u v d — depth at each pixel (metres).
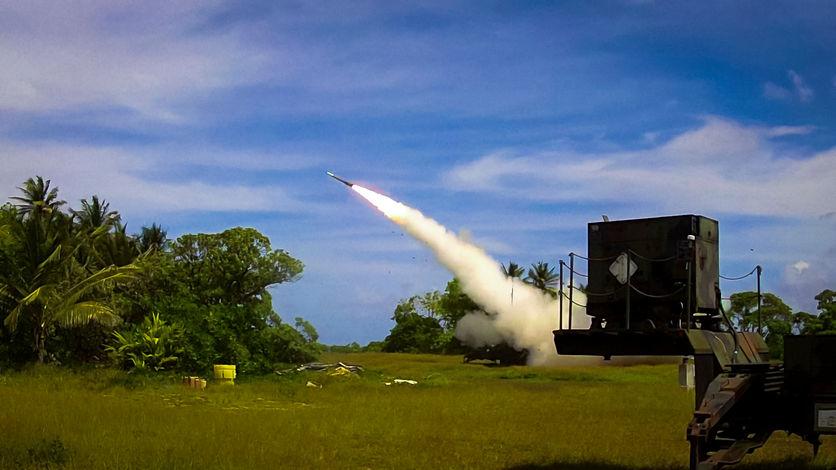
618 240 15.12
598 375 47.72
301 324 54.56
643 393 32.88
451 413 23.58
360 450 16.56
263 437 17.03
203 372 35.00
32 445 14.74
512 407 25.95
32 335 37.25
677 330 13.62
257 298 55.41
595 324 15.23
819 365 13.39
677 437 18.94
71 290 37.69
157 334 35.06
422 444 17.41
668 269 14.50
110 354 36.09
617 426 20.97
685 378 17.88
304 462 14.82
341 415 21.97
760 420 14.35
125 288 44.22
